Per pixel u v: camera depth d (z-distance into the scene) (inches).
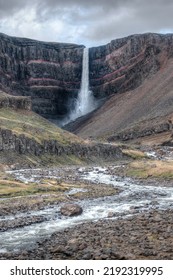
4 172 6318.9
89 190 4616.1
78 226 2608.3
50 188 4463.6
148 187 5078.7
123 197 4111.7
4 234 2475.4
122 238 2044.8
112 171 7081.7
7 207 3309.5
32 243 2215.8
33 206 3442.4
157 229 2198.6
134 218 2701.8
